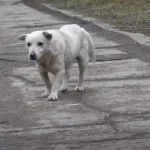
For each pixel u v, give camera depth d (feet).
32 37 38.45
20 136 32.91
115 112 36.86
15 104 39.93
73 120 35.40
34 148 30.68
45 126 34.47
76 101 40.06
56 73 40.37
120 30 72.33
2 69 53.52
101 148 30.17
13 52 62.75
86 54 43.14
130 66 51.72
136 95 41.04
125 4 100.83
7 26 87.86
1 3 141.49
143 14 85.61
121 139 31.55
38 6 123.65
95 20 84.12
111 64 53.01
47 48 38.86
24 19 97.50
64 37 40.86
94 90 43.14
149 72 48.80
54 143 31.35
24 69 52.70
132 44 62.80
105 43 65.41
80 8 104.32
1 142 32.01
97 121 35.04
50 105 39.17
